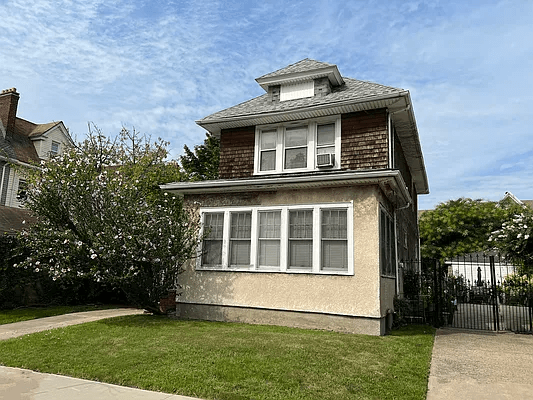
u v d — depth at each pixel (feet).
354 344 26.04
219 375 19.36
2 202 64.59
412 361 22.48
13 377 20.07
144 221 37.04
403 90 36.17
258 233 36.47
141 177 57.16
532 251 35.63
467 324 39.83
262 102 45.93
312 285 33.06
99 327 31.83
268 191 36.65
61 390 17.95
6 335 30.53
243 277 35.96
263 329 31.07
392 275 37.17
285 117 40.78
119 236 35.65
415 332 32.86
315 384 18.16
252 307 34.96
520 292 41.93
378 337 29.14
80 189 38.47
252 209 36.99
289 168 40.93
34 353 24.16
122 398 16.88
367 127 38.17
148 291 38.06
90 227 37.65
